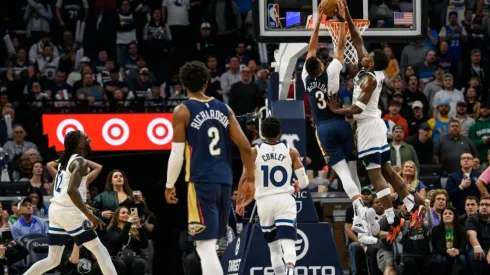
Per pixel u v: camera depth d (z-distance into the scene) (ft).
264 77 73.46
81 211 44.11
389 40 49.62
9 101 72.49
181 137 36.32
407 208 43.98
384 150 43.04
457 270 54.49
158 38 80.84
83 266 52.85
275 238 44.34
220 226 36.78
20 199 58.90
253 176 37.68
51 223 45.06
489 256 54.49
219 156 36.50
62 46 80.23
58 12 81.51
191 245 54.75
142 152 68.23
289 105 50.37
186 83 36.81
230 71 75.66
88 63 76.69
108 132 67.87
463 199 60.75
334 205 60.85
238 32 81.87
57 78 75.41
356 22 47.24
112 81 75.41
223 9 81.46
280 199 43.62
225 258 50.49
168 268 68.90
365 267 56.18
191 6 82.99
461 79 79.30
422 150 67.82
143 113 68.03
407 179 57.98
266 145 44.01
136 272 53.57
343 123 43.29
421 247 54.03
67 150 44.96
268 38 48.65
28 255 55.47
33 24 81.15
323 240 48.08
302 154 49.83
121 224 53.98
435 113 72.38
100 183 71.97
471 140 68.54
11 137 68.59
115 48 80.28
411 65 77.92
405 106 72.49
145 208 56.34
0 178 64.23
